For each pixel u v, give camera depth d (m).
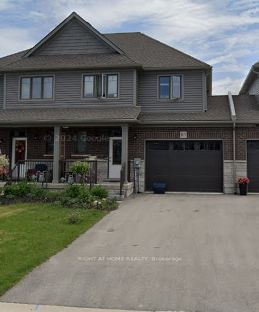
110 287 6.16
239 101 21.73
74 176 18.11
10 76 20.91
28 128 20.73
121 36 24.97
